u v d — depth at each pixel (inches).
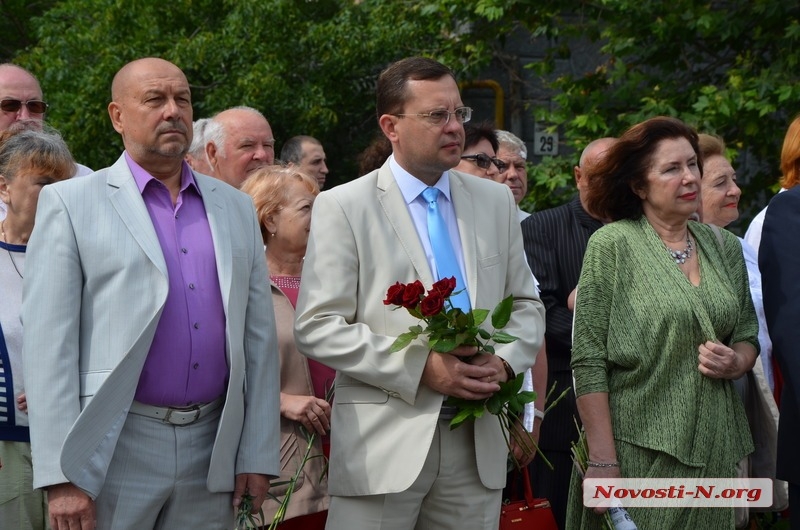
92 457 149.3
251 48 432.1
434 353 161.6
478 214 176.1
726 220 246.1
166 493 155.9
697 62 389.4
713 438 177.5
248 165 254.2
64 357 151.0
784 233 185.6
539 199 378.0
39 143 179.6
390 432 164.2
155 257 154.9
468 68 413.7
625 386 181.2
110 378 149.7
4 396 172.9
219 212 164.7
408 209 172.6
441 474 165.8
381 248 169.2
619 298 182.5
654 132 186.4
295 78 445.7
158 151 159.3
